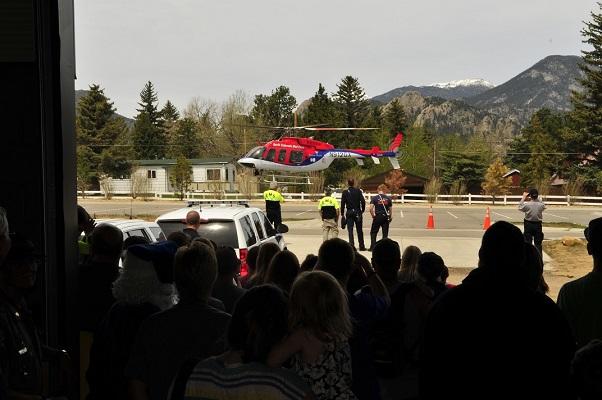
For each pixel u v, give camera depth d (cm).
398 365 436
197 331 328
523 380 288
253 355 259
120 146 7144
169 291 374
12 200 442
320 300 296
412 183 6281
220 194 5372
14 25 436
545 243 2191
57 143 446
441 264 493
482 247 308
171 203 5088
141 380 327
